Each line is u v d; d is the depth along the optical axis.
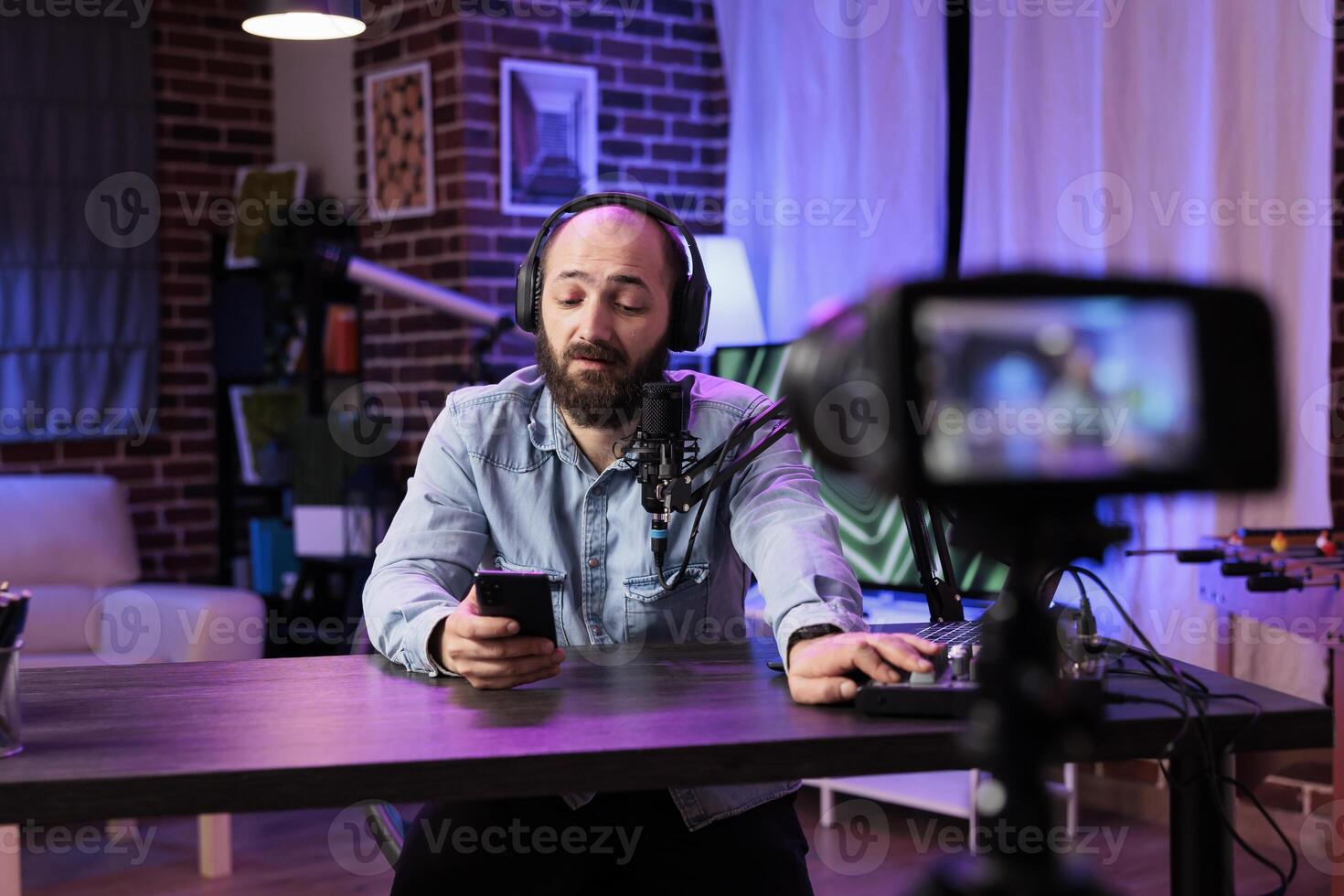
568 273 1.57
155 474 5.04
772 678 1.43
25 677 1.48
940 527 1.57
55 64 4.77
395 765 1.10
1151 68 3.40
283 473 4.92
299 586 4.53
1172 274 0.68
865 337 0.68
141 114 4.93
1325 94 3.10
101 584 4.09
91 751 1.14
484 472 1.68
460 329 4.29
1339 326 3.09
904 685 1.25
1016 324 0.67
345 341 4.72
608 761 1.13
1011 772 0.78
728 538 1.70
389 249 4.50
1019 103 3.68
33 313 4.76
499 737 1.18
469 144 4.20
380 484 4.43
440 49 4.25
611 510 1.67
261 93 5.20
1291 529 2.70
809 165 4.34
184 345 5.08
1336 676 1.86
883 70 4.12
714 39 4.66
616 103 4.47
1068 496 0.68
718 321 4.16
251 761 1.10
